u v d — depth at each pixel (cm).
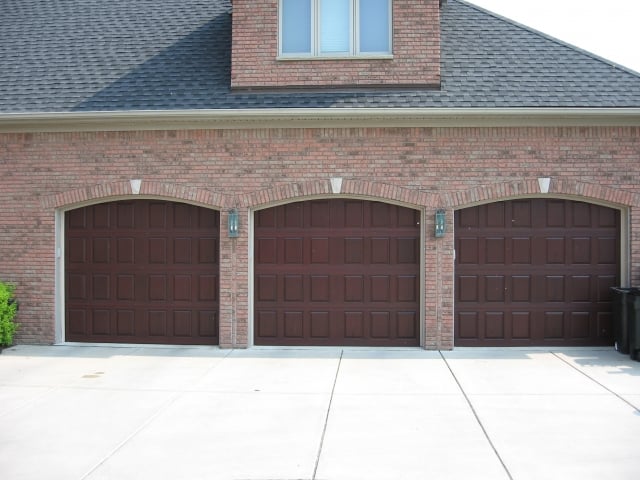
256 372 972
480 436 674
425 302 1134
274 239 1168
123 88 1202
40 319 1191
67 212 1205
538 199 1147
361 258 1158
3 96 1201
